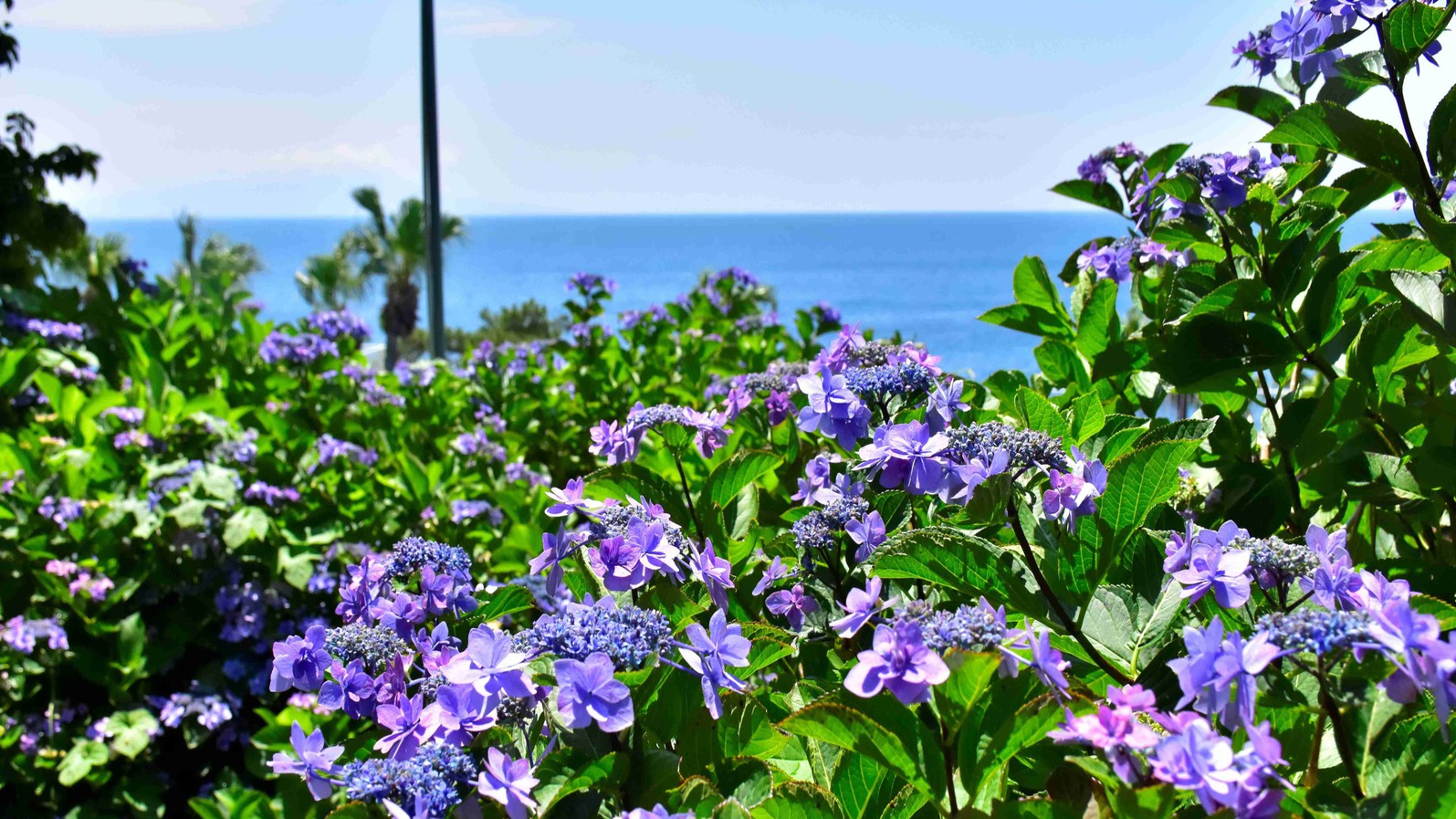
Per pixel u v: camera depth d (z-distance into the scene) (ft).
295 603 16.76
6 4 36.91
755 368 18.70
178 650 15.69
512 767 4.04
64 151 36.42
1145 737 3.30
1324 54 6.64
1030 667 3.89
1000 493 4.72
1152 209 8.48
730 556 6.70
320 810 9.66
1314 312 6.63
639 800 4.29
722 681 4.39
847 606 4.68
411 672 5.44
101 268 27.48
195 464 16.26
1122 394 8.49
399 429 20.89
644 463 10.64
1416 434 6.61
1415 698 3.44
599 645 4.28
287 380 21.03
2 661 14.58
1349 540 6.87
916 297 520.01
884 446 5.10
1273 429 7.51
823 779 4.75
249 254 130.00
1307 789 3.59
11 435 20.27
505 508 16.47
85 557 15.65
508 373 24.48
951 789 3.83
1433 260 6.41
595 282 21.48
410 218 112.27
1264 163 7.35
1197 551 4.27
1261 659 3.43
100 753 14.60
